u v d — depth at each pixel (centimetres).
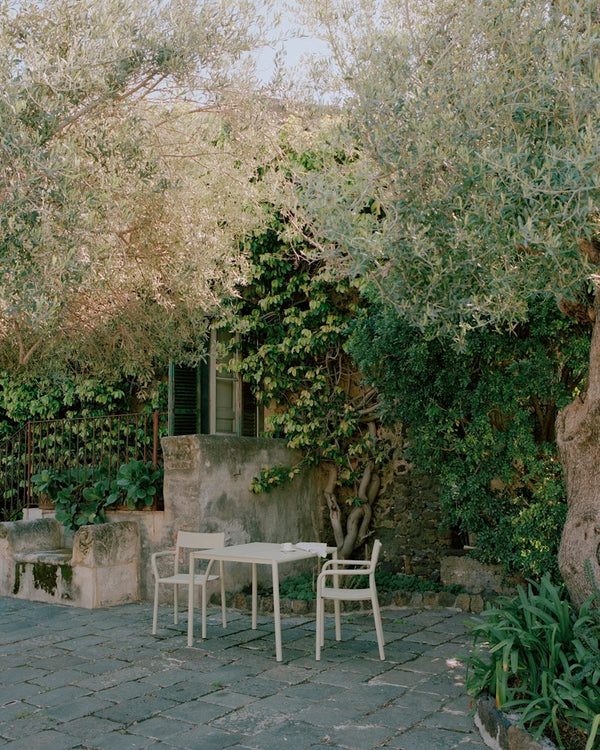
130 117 606
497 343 665
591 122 374
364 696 464
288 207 660
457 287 443
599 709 360
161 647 593
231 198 759
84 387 980
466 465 714
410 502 897
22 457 1020
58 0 554
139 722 430
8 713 449
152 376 954
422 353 677
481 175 413
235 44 619
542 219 398
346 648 582
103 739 406
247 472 821
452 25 478
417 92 447
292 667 531
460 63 460
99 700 469
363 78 471
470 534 825
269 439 860
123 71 566
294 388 918
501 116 429
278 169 768
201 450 763
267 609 720
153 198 654
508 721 375
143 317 766
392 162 450
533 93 427
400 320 672
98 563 755
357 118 466
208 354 836
